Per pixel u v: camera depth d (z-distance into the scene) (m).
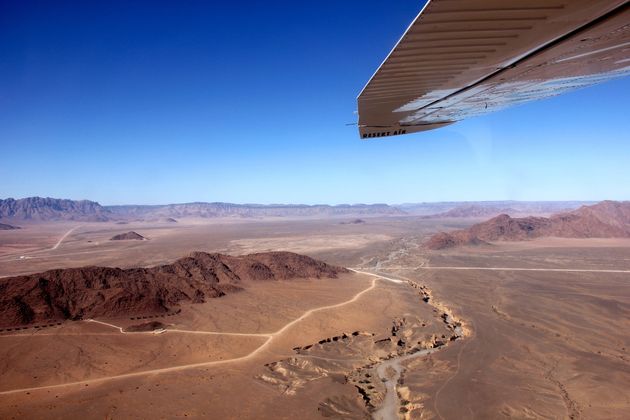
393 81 5.33
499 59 4.86
